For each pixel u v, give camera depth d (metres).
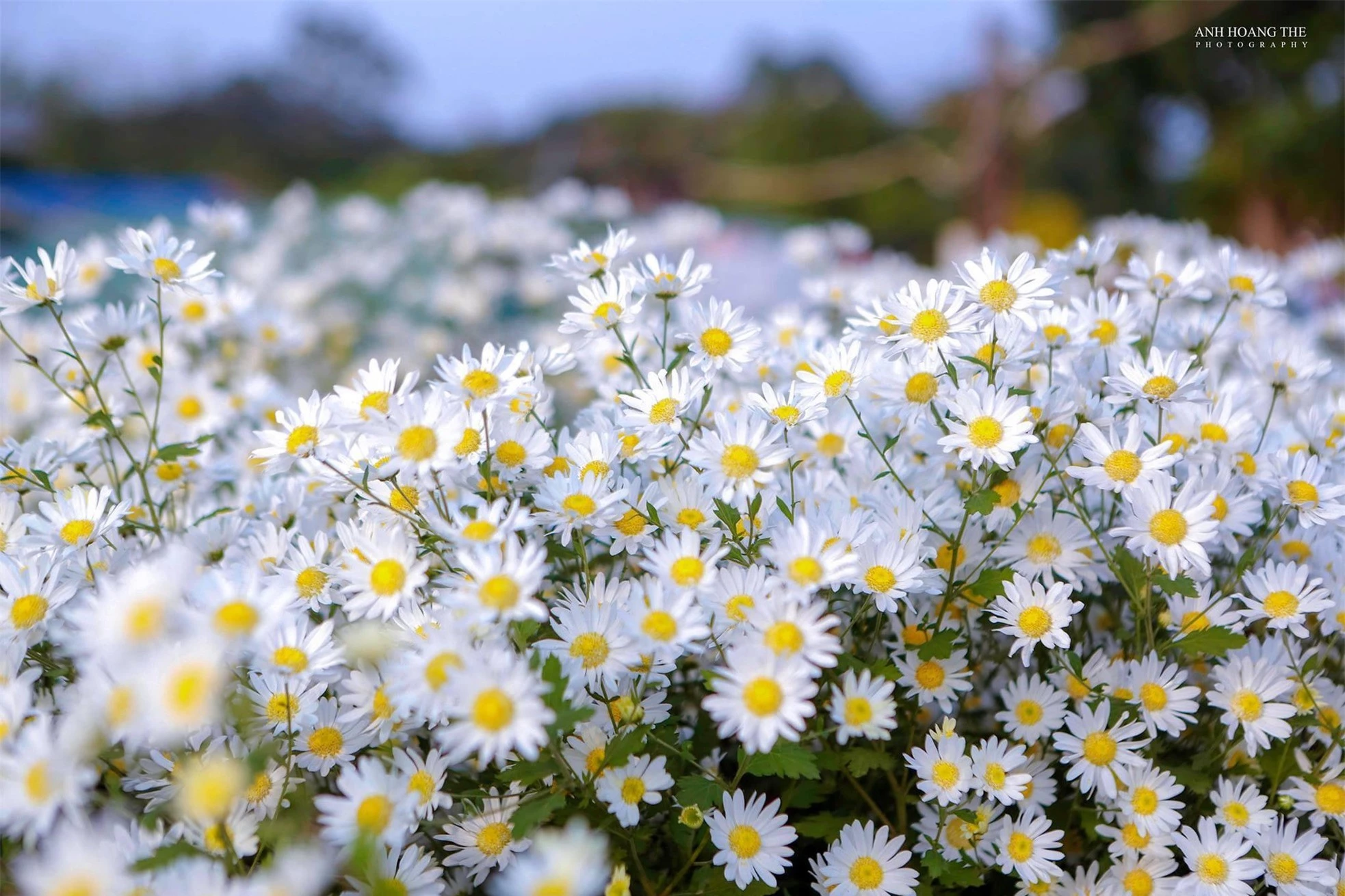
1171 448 0.56
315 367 1.21
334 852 0.48
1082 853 0.56
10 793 0.44
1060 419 0.55
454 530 0.48
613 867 0.50
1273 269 0.76
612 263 0.63
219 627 0.45
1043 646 0.57
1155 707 0.53
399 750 0.50
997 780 0.51
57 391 0.71
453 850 0.52
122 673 0.45
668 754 0.52
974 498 0.51
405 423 0.51
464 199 1.37
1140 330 0.65
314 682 0.51
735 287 1.43
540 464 0.54
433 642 0.47
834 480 0.60
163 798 0.49
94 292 0.76
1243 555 0.56
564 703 0.46
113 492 0.62
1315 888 0.52
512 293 1.35
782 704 0.46
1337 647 0.60
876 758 0.51
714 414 0.61
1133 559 0.55
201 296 0.76
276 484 0.64
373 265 1.36
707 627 0.49
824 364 0.56
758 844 0.49
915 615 0.54
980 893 0.55
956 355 0.54
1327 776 0.54
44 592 0.52
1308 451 0.61
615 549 0.53
